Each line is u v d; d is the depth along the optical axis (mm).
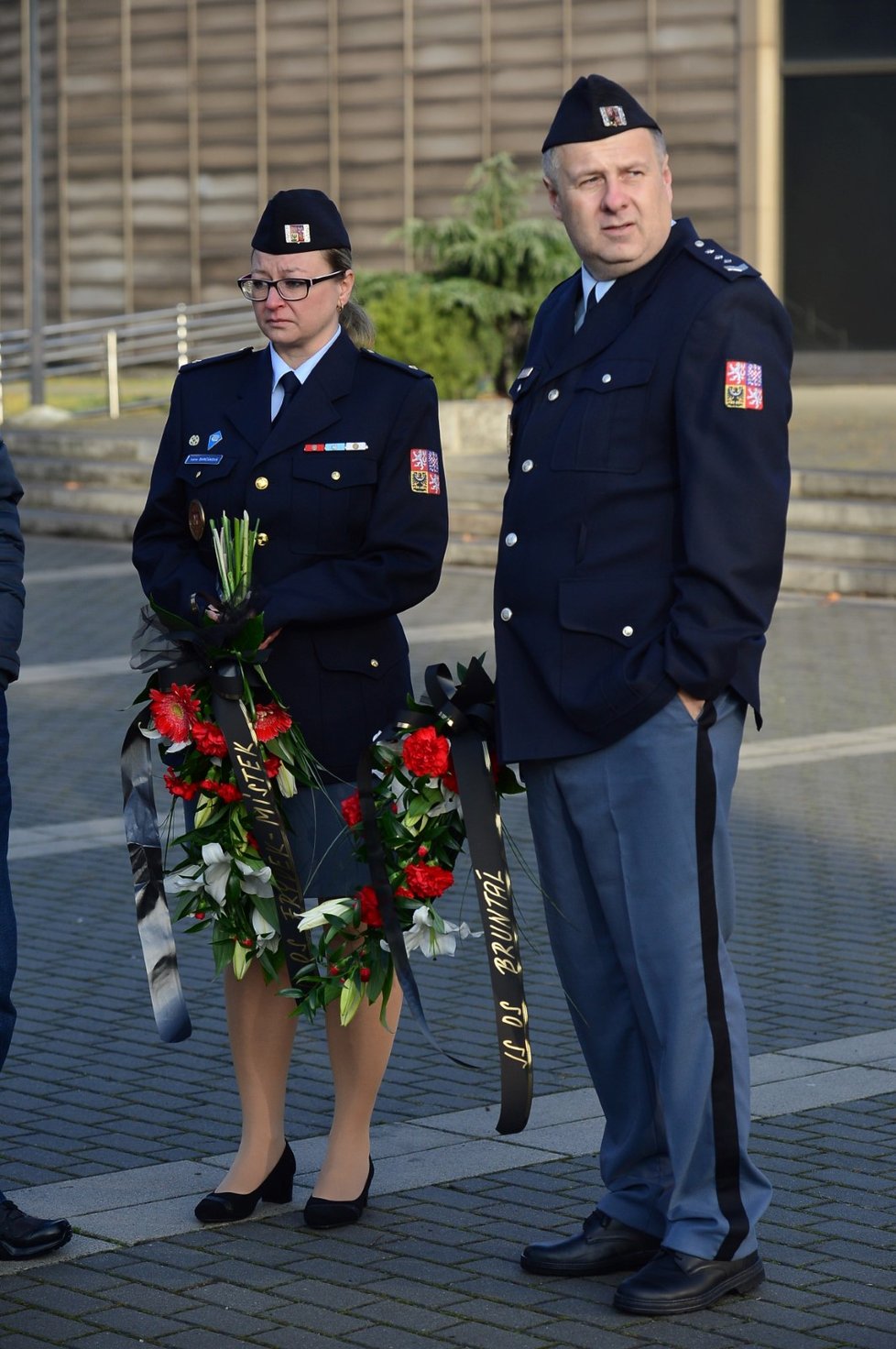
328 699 4660
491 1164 4840
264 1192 4594
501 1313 3982
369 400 4707
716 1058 4035
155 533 4906
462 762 4227
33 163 24094
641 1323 3928
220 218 32250
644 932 4055
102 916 7215
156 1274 4191
